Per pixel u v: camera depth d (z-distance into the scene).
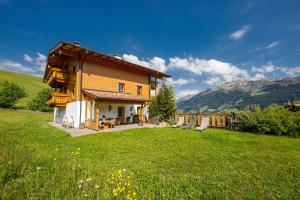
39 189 4.32
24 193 4.13
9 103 49.50
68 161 6.59
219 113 17.98
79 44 18.55
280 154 8.57
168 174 5.98
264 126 14.12
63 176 5.14
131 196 4.35
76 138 12.16
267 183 5.41
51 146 9.65
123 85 23.14
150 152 8.80
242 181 5.52
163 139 11.93
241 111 16.34
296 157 8.09
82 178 5.00
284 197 4.61
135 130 15.41
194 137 12.64
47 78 28.53
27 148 8.48
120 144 10.40
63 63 22.94
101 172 5.75
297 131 13.20
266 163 7.25
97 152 8.61
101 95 17.23
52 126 19.53
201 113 19.56
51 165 6.02
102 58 19.69
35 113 46.09
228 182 5.43
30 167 5.65
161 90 23.09
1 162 5.78
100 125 16.70
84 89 18.56
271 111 15.11
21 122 24.52
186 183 5.26
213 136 12.95
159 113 22.42
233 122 16.69
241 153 8.72
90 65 19.45
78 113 18.00
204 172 6.24
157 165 6.88
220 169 6.55
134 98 20.70
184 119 21.05
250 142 11.25
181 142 11.12
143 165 6.84
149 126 19.12
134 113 23.91
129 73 23.95
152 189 4.84
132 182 5.14
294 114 14.09
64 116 21.33
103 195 4.19
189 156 8.16
